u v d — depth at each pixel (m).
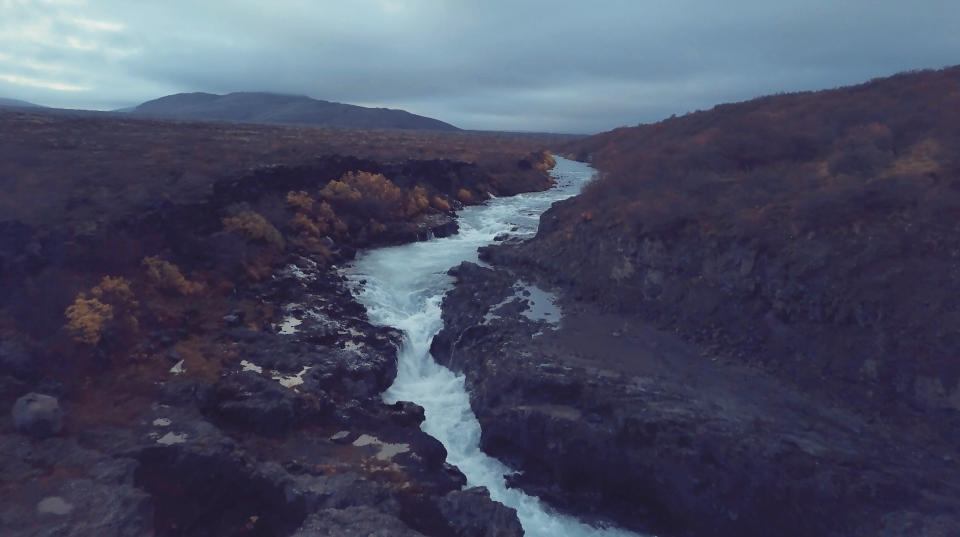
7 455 15.34
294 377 21.61
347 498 15.55
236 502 16.34
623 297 28.03
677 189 31.20
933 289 19.12
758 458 16.62
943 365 17.61
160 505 15.43
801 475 16.11
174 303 25.22
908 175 24.55
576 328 25.73
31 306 20.80
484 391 21.69
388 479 17.34
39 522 13.27
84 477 14.81
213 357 21.98
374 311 29.30
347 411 20.66
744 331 23.14
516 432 19.53
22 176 30.62
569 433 18.66
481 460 20.12
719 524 16.73
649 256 27.59
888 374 18.73
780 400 19.53
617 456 18.11
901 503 15.14
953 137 27.66
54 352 19.34
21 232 23.91
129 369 20.36
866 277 20.59
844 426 18.03
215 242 29.89
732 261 24.50
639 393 19.86
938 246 20.23
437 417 21.97
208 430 17.34
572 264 31.72
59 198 27.89
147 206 28.70
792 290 22.14
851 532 15.12
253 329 24.89
